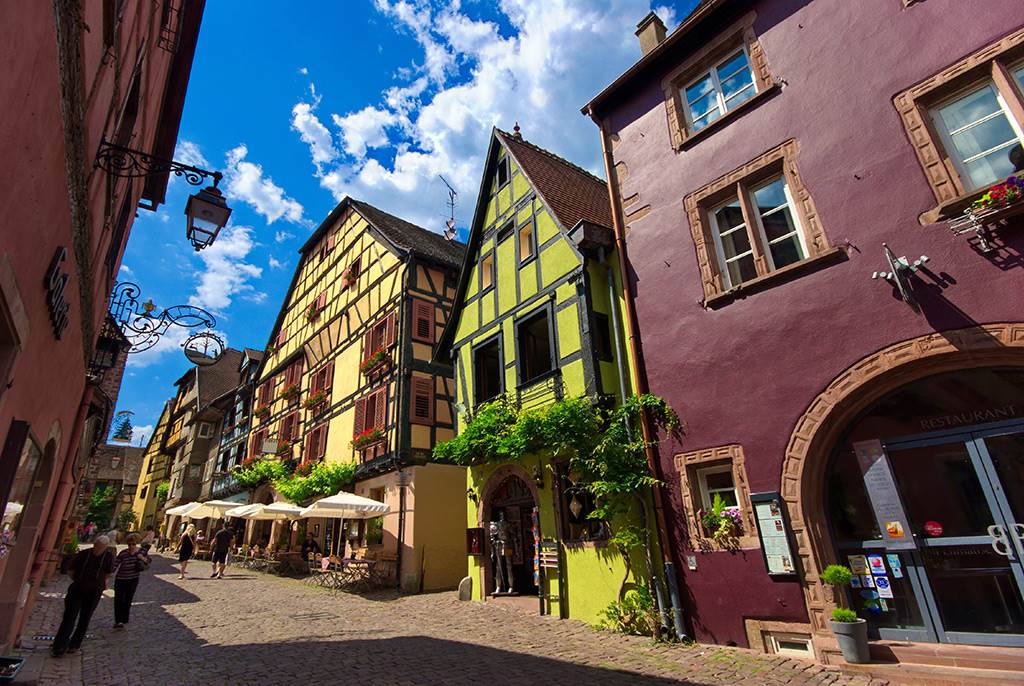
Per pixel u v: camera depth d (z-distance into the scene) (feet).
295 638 24.35
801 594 19.43
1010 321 16.60
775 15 25.45
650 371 26.55
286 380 77.05
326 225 74.59
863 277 20.02
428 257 53.83
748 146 25.03
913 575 17.92
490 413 33.60
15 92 7.25
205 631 26.13
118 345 27.17
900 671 16.17
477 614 30.71
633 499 25.35
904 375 18.62
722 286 25.11
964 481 17.43
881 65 21.30
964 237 17.95
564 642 22.98
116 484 135.54
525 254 37.27
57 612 31.30
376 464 48.98
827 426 20.02
